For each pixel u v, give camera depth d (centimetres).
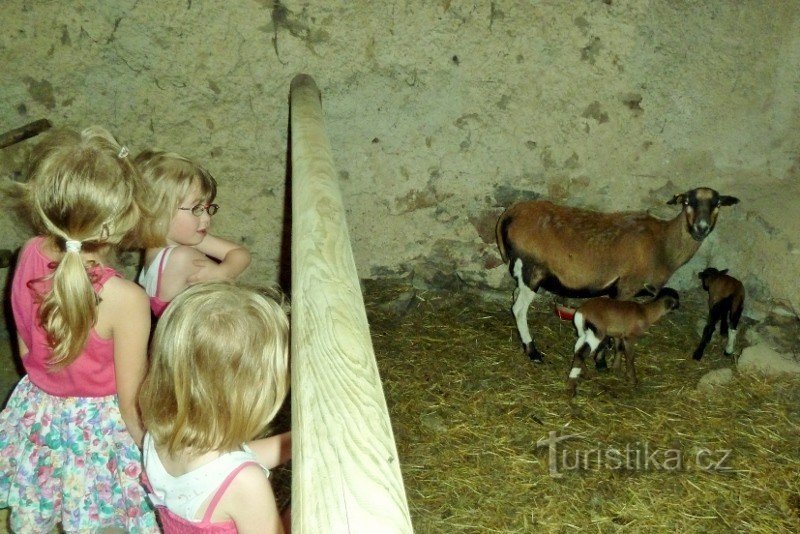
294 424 134
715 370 436
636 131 477
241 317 173
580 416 401
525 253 446
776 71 462
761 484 357
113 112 448
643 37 452
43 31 423
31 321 221
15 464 238
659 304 407
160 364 176
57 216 201
